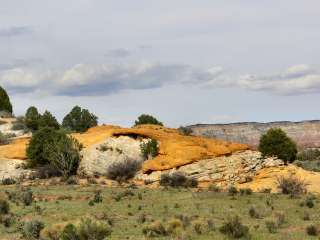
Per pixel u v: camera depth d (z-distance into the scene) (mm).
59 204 34156
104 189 42688
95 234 20922
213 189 42094
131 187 44438
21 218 28922
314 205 33625
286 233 24438
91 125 89688
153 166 50000
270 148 55906
